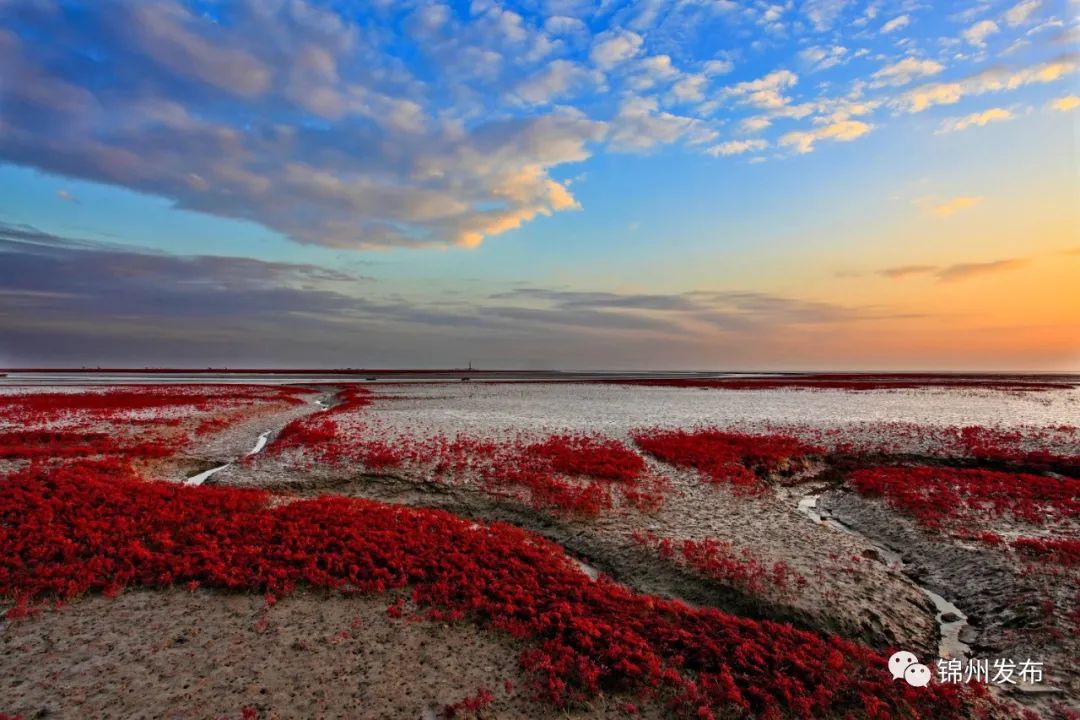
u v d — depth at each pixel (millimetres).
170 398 59031
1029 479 23891
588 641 11344
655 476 25766
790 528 19547
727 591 14250
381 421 40250
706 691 10094
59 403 50531
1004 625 13008
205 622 12211
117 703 9453
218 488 21688
